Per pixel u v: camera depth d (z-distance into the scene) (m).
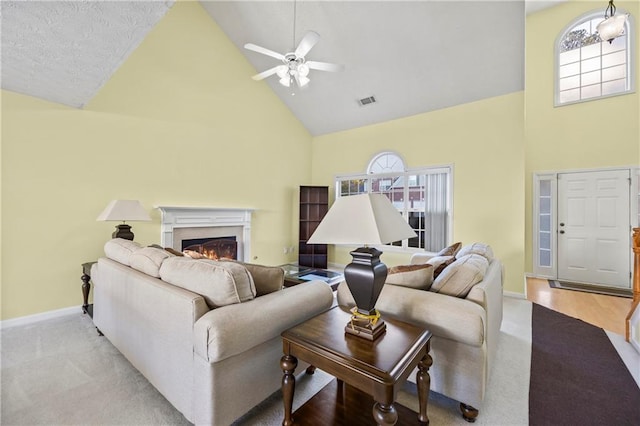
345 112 5.30
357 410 1.47
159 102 3.73
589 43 4.59
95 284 2.44
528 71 4.93
